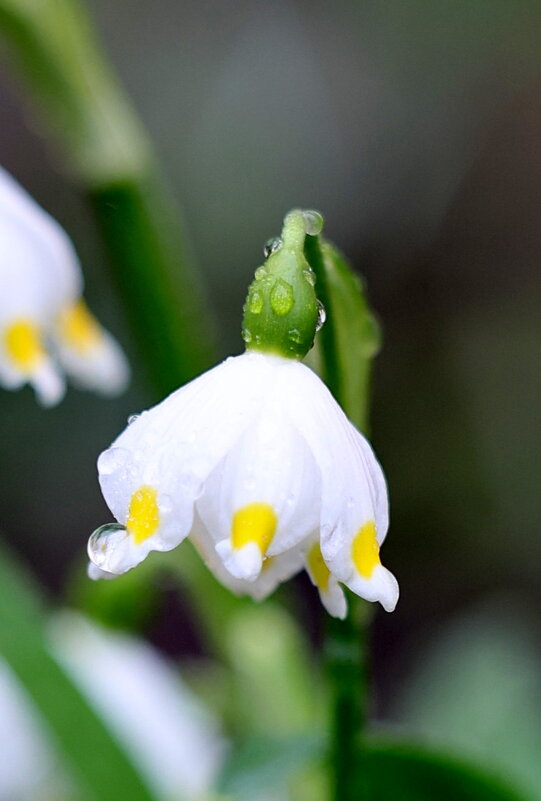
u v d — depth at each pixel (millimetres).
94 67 302
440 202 726
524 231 721
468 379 704
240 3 751
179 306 308
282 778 286
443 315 716
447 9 705
